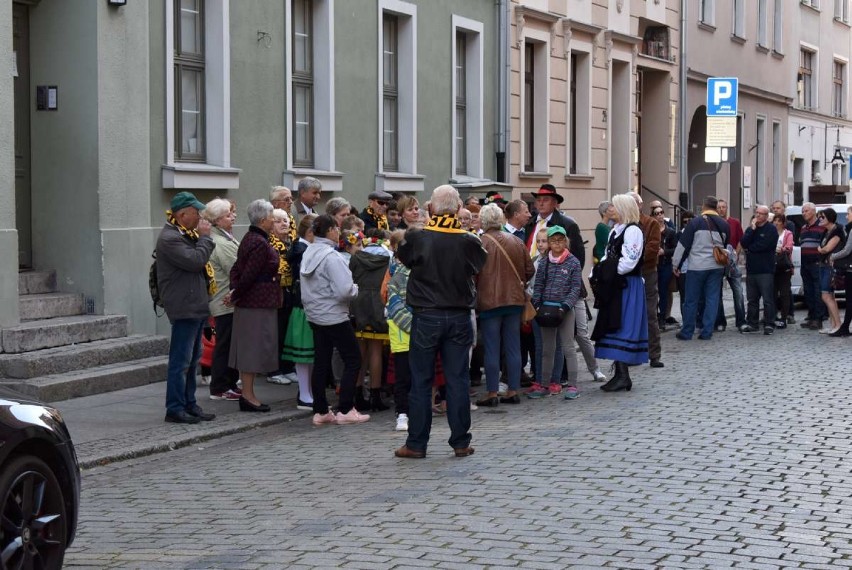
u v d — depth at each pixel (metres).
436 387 12.29
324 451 10.20
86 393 12.66
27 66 14.15
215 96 15.73
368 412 12.38
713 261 18.88
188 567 6.70
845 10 48.88
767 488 8.47
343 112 18.31
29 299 13.45
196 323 11.30
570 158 26.86
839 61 48.41
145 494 8.66
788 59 42.16
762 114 39.59
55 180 14.16
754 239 19.91
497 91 23.09
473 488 8.54
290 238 13.35
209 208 12.82
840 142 48.84
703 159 35.84
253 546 7.10
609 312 13.34
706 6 34.75
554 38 25.30
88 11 13.92
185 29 15.48
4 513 5.91
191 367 11.47
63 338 13.26
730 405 12.23
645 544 7.00
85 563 6.85
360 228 12.62
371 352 12.37
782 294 21.16
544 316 12.61
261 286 11.84
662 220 19.88
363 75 18.81
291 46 17.14
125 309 14.39
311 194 14.14
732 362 16.05
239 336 11.90
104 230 14.03
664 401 12.57
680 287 20.38
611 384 13.43
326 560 6.74
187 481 9.08
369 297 12.19
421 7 20.50
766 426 10.95
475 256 9.73
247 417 11.72
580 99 27.06
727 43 35.97
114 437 10.55
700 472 8.96
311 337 12.22
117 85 14.20
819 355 16.88
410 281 9.84
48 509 6.25
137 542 7.30
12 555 5.92
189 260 10.94
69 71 14.04
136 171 14.52
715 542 7.05
